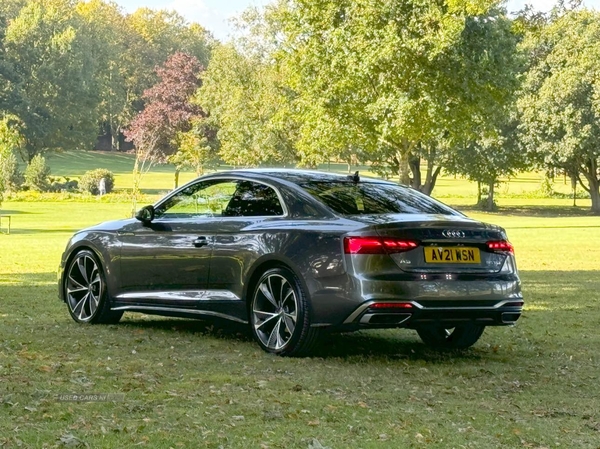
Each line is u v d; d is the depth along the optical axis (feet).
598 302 40.11
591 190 221.46
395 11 96.22
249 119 174.81
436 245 23.68
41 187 239.91
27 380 19.58
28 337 26.35
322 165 387.14
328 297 23.31
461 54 96.22
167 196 28.43
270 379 20.84
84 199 215.31
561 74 198.80
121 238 28.66
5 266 58.54
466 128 101.65
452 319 23.84
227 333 28.30
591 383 22.02
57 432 15.11
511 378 22.36
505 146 207.41
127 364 22.15
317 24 102.63
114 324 29.78
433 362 24.41
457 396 19.89
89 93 353.51
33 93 337.93
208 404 17.85
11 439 14.46
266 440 15.17
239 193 26.58
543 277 53.11
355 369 22.75
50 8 361.30
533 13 71.41
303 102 106.52
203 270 26.35
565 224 139.44
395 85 97.81
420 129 100.17
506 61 99.66
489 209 223.71
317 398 18.83
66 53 339.36
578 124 199.52
